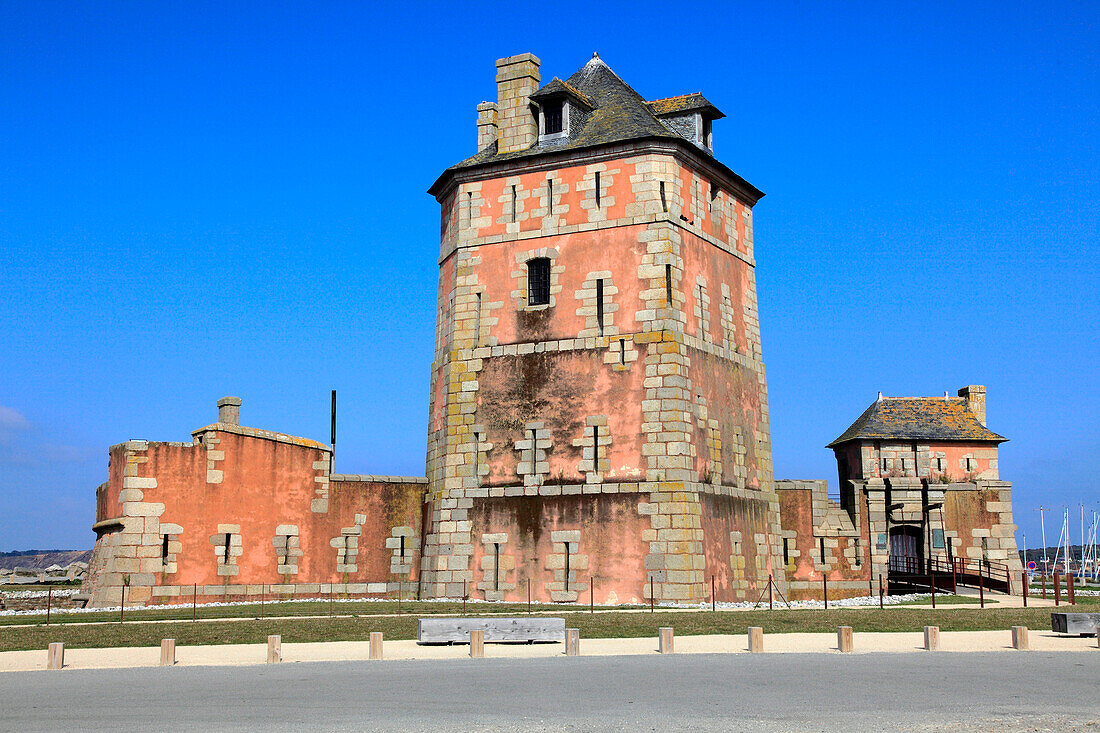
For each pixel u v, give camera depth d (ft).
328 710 52.65
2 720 50.67
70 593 121.39
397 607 110.01
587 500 119.75
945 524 161.99
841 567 141.28
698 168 130.72
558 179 128.36
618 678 61.82
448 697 56.03
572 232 126.62
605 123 130.52
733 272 137.18
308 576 126.21
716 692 57.26
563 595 118.52
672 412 118.32
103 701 55.31
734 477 129.29
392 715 51.44
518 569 121.49
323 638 82.94
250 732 47.88
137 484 115.14
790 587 139.03
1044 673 63.72
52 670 66.54
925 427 190.80
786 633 84.48
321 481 128.67
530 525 121.80
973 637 81.92
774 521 137.59
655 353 120.16
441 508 126.72
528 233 128.67
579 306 124.67
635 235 123.65
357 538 129.49
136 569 113.80
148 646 78.59
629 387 120.67
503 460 124.98
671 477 117.08
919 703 54.44
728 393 131.03
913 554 164.14
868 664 67.31
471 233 131.85
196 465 118.52
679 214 125.49
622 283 123.24
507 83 134.41
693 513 117.50
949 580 146.51
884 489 151.64
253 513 122.31
